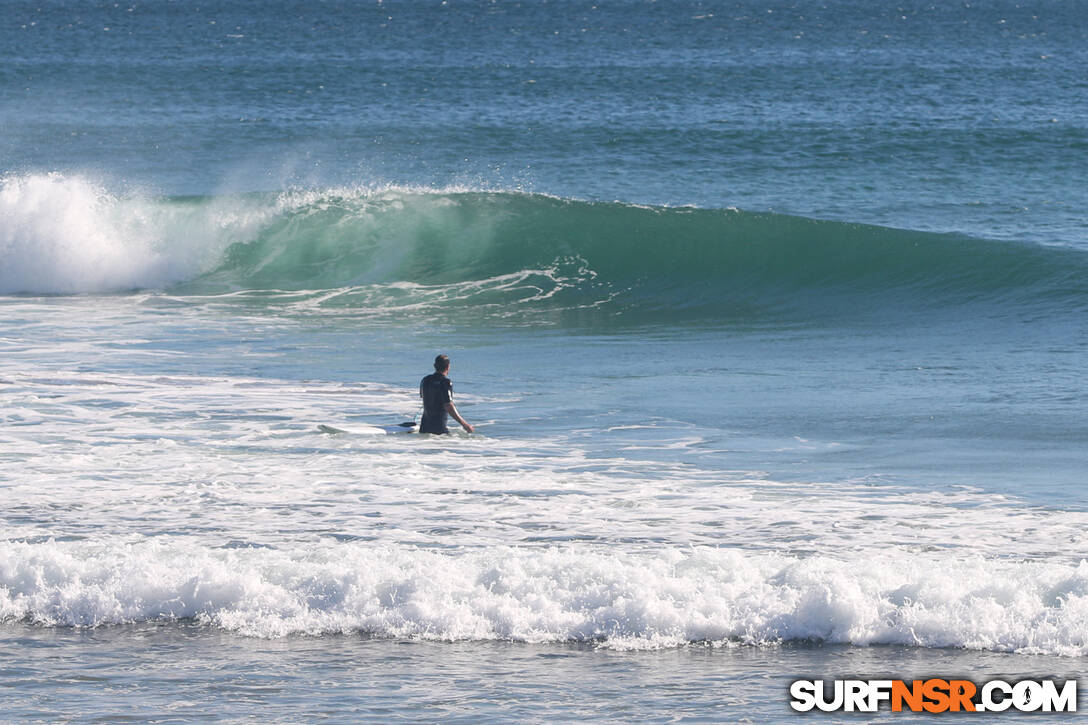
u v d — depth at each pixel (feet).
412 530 116.67
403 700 80.12
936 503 126.82
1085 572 94.17
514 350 244.01
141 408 183.21
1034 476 138.72
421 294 319.88
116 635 93.04
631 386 202.39
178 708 78.89
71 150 607.37
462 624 92.99
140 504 127.03
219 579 97.91
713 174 535.60
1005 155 575.38
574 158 578.25
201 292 326.03
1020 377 203.41
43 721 76.84
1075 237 396.37
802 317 291.17
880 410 178.50
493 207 363.56
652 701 79.92
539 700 80.18
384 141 630.74
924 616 90.68
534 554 103.09
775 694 81.10
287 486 135.85
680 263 336.29
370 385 204.74
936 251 328.49
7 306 304.30
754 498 129.90
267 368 221.87
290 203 366.02
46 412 179.01
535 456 152.87
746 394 193.57
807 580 94.99
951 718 77.66
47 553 102.78
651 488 134.82
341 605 95.71
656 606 92.84
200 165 570.05
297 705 79.41
